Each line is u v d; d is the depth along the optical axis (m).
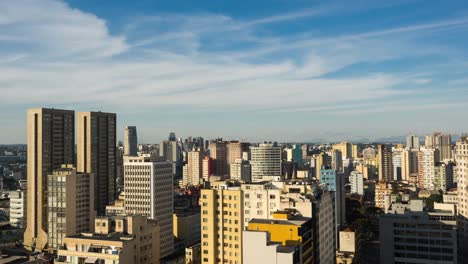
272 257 163.88
